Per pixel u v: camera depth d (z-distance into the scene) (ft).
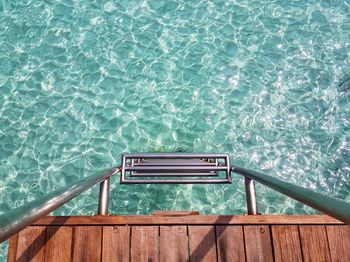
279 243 6.99
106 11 26.58
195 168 9.31
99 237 7.04
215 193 18.35
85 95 22.74
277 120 21.66
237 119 21.75
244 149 20.63
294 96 22.57
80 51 24.59
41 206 3.23
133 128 21.42
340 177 19.29
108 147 20.62
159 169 9.43
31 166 19.84
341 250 6.91
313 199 3.07
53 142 20.79
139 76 23.53
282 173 19.69
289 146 20.58
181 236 7.07
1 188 18.98
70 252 6.89
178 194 18.31
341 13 26.11
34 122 21.56
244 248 6.95
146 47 24.82
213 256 6.89
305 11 26.32
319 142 20.63
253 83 23.20
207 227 7.16
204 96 22.74
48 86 23.07
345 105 21.93
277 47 24.72
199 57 24.35
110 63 24.08
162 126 21.53
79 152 20.40
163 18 26.25
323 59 23.97
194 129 21.42
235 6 26.76
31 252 6.82
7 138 20.88
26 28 25.68
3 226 2.43
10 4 26.89
